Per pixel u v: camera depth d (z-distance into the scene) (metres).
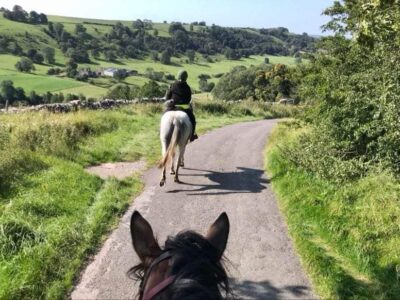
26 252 5.02
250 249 5.68
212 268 1.68
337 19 9.27
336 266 5.03
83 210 6.54
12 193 6.71
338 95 8.16
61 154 9.32
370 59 8.29
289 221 6.49
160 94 29.67
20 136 9.57
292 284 4.88
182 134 7.77
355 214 5.93
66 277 4.80
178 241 1.80
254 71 48.25
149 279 1.77
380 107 6.94
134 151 10.67
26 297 4.32
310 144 8.64
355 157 7.64
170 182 8.40
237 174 9.05
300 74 10.66
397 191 6.12
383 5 5.08
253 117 22.19
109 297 4.57
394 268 4.77
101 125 12.66
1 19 158.75
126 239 5.85
